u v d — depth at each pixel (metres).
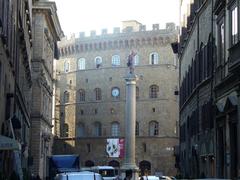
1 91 27.78
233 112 29.50
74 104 114.06
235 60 27.70
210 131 36.62
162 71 106.31
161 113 105.50
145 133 105.88
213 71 35.41
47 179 50.59
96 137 110.06
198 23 42.34
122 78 109.19
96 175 23.84
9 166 33.88
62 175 23.67
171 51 106.38
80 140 111.94
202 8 40.22
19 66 43.28
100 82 111.31
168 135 104.69
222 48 33.25
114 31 110.56
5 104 30.88
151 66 107.19
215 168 34.50
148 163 104.88
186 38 51.81
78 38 113.75
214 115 35.00
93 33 112.50
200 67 41.50
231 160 30.09
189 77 49.06
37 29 71.50
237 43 27.33
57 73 117.62
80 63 114.38
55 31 86.50
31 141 69.69
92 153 110.19
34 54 71.00
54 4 73.00
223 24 32.94
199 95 41.53
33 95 70.50
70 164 50.53
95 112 111.19
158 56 107.00
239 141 27.78
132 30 108.88
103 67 111.19
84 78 113.25
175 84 106.50
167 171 103.50
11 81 34.84
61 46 117.00
